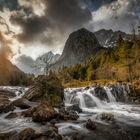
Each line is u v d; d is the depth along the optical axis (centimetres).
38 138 1406
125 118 2519
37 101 3231
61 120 2208
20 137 1398
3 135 1493
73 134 1766
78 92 4222
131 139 1705
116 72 9450
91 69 11225
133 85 5300
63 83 8044
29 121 2094
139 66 8988
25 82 8531
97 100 4194
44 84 3556
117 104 4078
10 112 2500
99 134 1806
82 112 2894
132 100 4712
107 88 4766
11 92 4056
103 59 11719
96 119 2386
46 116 2086
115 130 1945
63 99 3794
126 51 11144
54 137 1464
